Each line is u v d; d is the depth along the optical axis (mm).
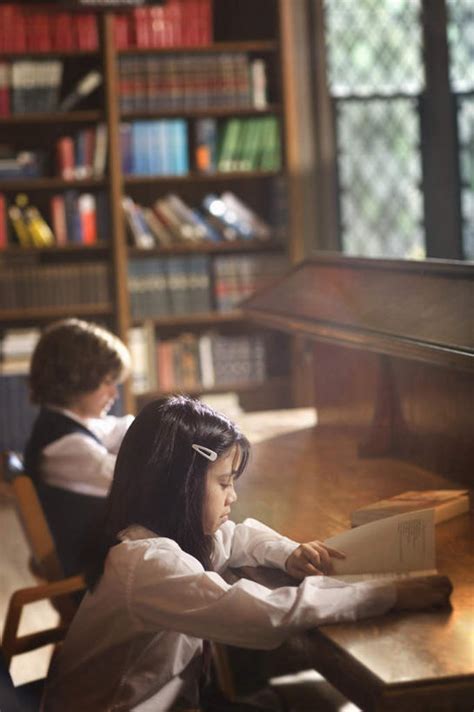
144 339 8484
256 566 2672
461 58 8914
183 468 2430
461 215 8992
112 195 8242
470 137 8938
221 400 8602
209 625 2264
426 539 2500
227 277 8578
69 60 8578
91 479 3885
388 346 3320
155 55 8328
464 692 1970
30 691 3094
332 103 8805
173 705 2543
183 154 8422
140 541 2402
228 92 8438
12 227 8305
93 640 2498
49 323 8703
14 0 8289
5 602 5609
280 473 3697
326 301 4082
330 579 2322
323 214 8727
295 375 8633
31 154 8305
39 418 4008
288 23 8438
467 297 3230
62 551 3906
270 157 8570
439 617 2242
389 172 8945
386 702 1945
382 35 8852
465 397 3330
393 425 3840
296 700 3535
